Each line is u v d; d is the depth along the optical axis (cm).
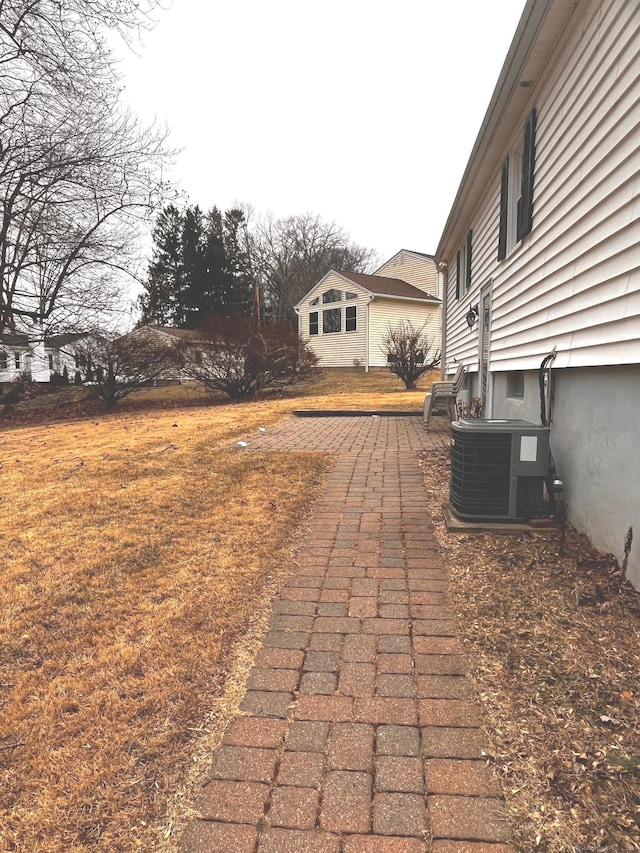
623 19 318
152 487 523
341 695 213
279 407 1215
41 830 154
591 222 362
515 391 657
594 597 281
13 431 1163
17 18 1113
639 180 293
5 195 1380
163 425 1018
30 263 1469
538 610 274
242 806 162
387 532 398
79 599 299
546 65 467
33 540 394
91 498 494
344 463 623
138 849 148
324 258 4672
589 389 357
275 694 214
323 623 269
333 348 2628
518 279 574
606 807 157
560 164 432
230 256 3991
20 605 293
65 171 1370
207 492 504
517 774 171
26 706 208
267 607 288
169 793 167
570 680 217
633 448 289
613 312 321
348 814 158
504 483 391
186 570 334
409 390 1725
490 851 145
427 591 302
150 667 232
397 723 196
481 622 266
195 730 194
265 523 418
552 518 389
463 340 1070
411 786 167
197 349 1627
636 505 285
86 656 243
